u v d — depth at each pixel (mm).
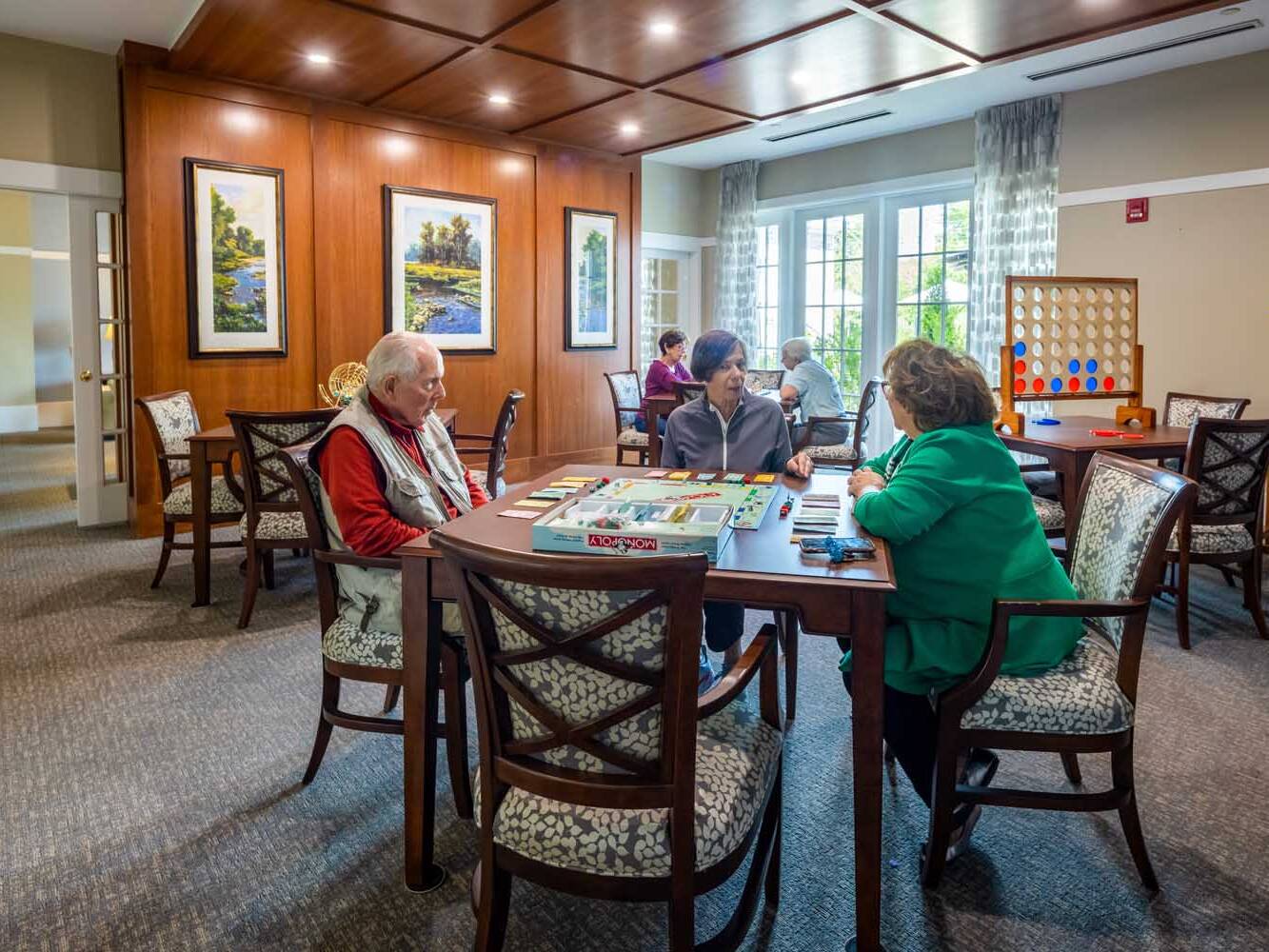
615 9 3785
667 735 1232
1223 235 5051
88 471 5121
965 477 1755
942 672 1734
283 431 3270
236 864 1870
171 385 4855
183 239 4844
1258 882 1794
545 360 6613
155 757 2354
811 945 1616
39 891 1771
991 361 6094
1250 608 3262
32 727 2521
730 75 4715
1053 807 1715
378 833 1996
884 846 1936
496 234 6191
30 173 4695
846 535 1757
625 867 1276
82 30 4512
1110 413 5676
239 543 3674
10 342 10047
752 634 3398
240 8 3857
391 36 4180
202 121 4852
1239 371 5055
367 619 2041
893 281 6984
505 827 1340
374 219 5578
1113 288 4242
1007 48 4238
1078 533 2088
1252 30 4547
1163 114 5234
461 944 1620
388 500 2123
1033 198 5812
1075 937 1632
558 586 1172
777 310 7848
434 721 1777
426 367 2191
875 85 4871
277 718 2596
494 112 5578
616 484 2270
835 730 2504
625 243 7078
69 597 3768
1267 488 4320
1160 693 2754
